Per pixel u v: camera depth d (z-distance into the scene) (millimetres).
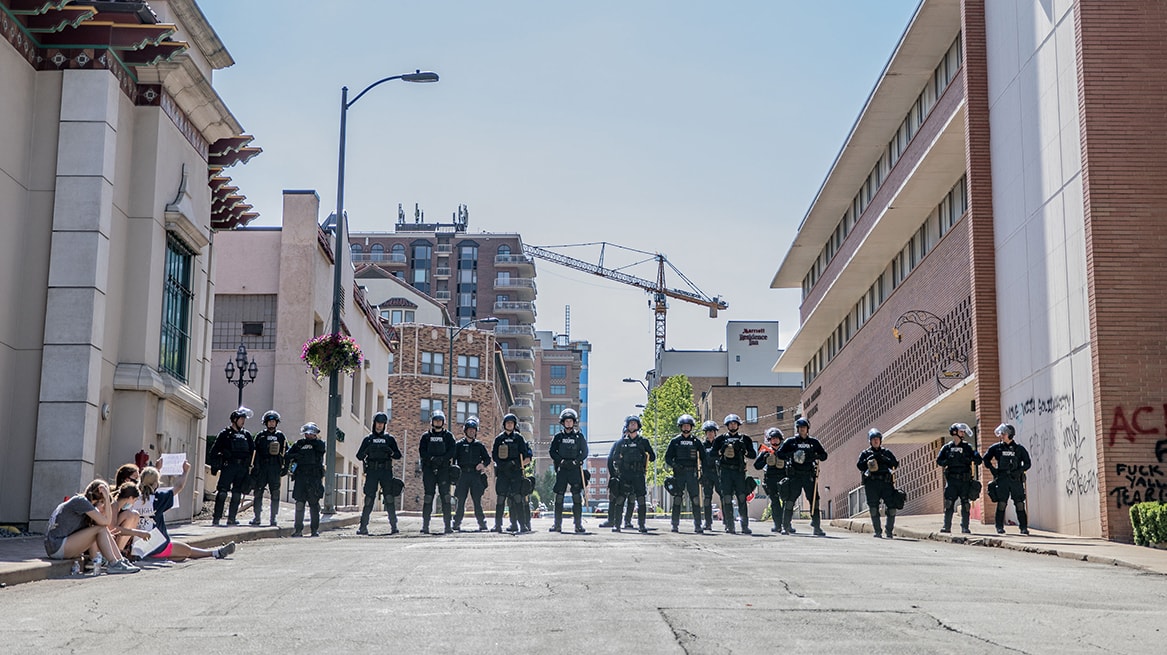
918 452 43906
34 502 20203
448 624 9070
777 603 10430
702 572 13414
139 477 16266
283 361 42438
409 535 23906
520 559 15391
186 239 24438
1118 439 23484
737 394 106500
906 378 43719
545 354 179250
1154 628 9516
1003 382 30109
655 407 102938
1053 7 26219
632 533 24531
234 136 26625
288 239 43000
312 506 24266
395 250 147000
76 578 13742
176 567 15320
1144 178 24016
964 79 32812
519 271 149625
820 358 65750
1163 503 20953
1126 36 24312
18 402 20484
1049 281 26672
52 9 20609
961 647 8211
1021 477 24625
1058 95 25969
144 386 22172
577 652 7789
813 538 23297
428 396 93562
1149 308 23750
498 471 25359
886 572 13945
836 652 7863
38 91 21078
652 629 8789
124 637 8539
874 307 51031
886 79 41000
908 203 40375
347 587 11789
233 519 24391
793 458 25250
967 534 24391
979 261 30922
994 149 30719
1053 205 26344
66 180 20891
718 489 26047
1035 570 15297
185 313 25531
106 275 21234
